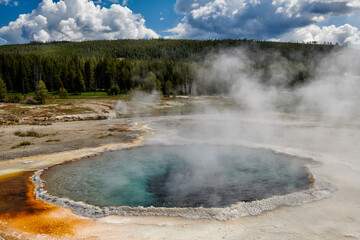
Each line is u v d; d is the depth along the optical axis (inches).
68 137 891.4
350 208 320.2
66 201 365.4
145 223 299.4
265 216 308.2
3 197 381.7
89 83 2906.0
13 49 5610.2
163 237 266.7
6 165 562.9
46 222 303.3
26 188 423.2
